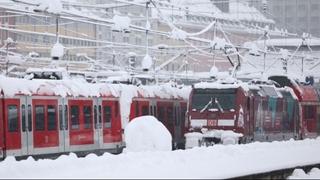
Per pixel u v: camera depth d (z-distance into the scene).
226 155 28.33
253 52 61.19
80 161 24.19
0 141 35.12
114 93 45.41
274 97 51.69
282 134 53.19
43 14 43.41
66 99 40.44
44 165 23.14
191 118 46.72
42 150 38.12
